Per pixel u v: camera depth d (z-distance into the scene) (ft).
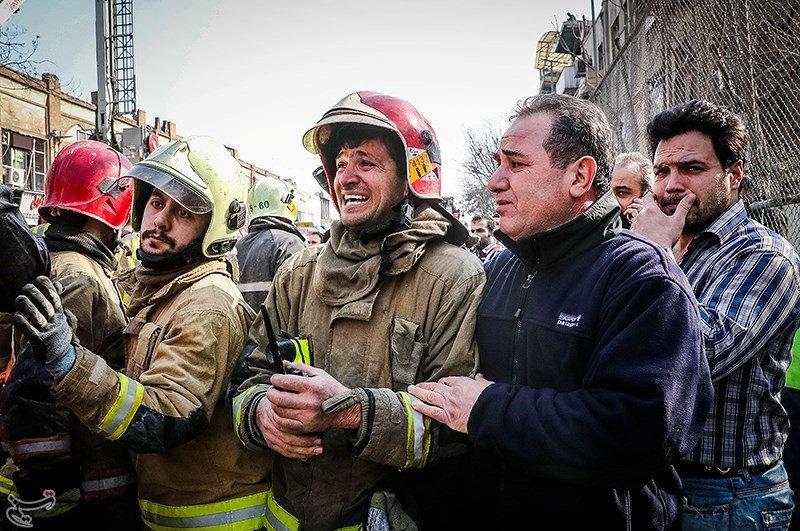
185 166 6.24
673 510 5.23
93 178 7.84
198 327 5.68
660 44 17.19
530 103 5.33
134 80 48.21
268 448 5.44
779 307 5.88
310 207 96.73
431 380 5.33
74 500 6.22
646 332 4.32
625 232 5.23
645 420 4.09
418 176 5.58
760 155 11.87
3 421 5.90
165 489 6.14
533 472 4.48
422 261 5.65
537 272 5.25
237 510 6.09
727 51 12.70
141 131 35.09
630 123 21.48
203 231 6.42
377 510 5.20
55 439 5.90
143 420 5.07
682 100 15.39
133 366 6.04
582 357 4.76
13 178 64.18
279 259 13.48
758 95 12.21
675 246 7.21
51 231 7.48
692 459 6.18
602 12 40.52
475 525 5.32
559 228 4.97
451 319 5.45
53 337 4.70
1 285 4.74
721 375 5.70
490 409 4.58
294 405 4.65
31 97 66.44
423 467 5.25
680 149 6.63
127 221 8.48
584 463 4.22
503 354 5.21
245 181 6.98
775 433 6.31
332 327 5.65
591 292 4.82
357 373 5.47
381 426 4.75
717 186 6.54
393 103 5.67
